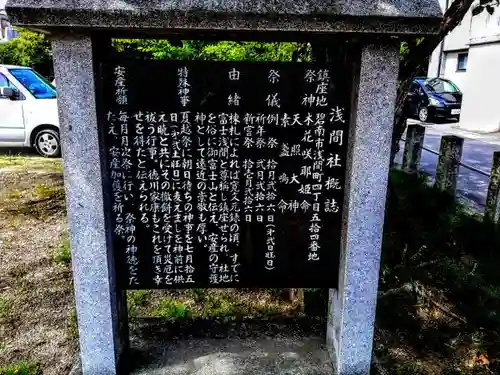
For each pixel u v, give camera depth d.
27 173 6.58
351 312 2.29
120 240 2.24
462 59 15.05
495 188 4.23
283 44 3.82
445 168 5.01
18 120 7.51
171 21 1.77
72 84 1.93
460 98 14.09
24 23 1.75
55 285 3.61
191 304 3.41
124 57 2.02
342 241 2.26
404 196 4.61
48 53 13.33
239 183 2.18
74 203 2.07
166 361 2.49
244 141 2.12
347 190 2.16
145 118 2.06
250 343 2.65
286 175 2.18
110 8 1.75
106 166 2.11
